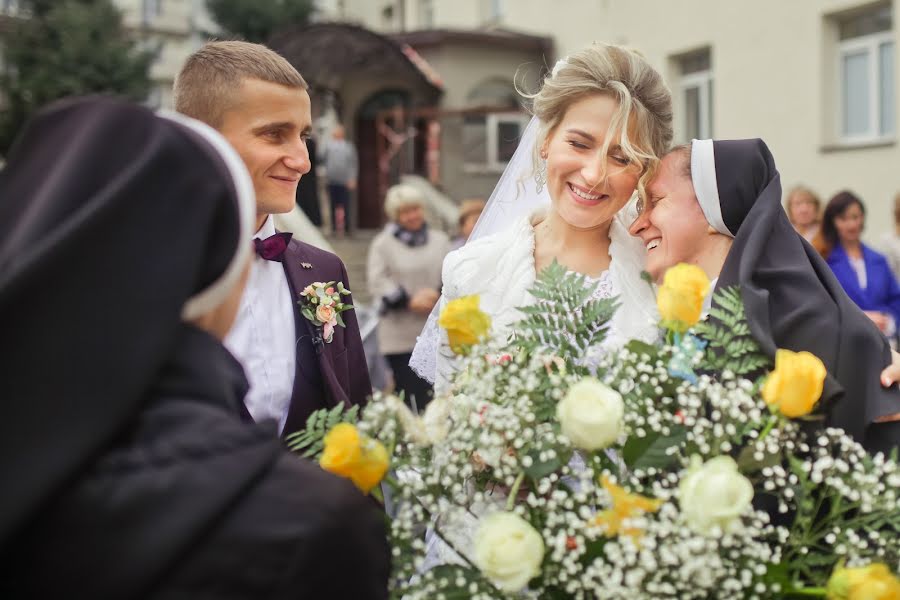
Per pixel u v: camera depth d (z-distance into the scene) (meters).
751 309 1.48
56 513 0.82
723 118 11.50
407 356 5.51
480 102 16.38
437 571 1.22
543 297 1.43
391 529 1.24
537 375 1.29
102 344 0.82
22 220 0.87
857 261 5.22
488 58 16.05
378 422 1.24
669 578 1.12
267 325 1.98
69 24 21.56
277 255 2.01
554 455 1.20
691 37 11.89
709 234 1.75
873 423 1.48
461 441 1.24
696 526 1.05
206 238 0.90
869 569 1.06
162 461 0.85
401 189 5.69
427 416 1.28
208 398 0.93
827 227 5.27
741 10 11.14
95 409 0.81
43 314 0.81
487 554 1.06
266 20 28.94
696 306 1.26
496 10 17.16
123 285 0.83
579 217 1.86
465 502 1.24
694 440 1.24
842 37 10.28
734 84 11.31
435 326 2.10
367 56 15.12
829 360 1.49
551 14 15.20
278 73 1.89
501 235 2.02
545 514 1.21
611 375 1.33
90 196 0.87
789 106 10.65
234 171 0.98
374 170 17.39
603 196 1.84
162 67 29.17
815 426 1.41
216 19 29.25
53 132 0.95
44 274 0.80
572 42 14.65
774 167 1.72
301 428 1.98
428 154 16.64
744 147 1.72
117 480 0.83
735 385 1.30
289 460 0.94
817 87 10.30
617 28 13.32
